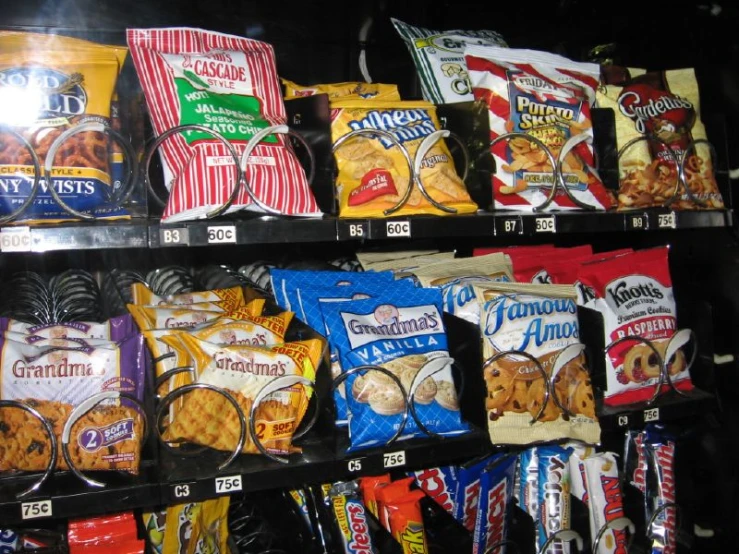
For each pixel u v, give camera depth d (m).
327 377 1.14
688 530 1.62
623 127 1.45
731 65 1.50
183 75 1.14
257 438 1.06
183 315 1.25
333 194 1.19
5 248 0.94
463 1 1.73
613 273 1.43
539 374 1.24
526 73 1.38
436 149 1.28
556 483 1.36
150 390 1.04
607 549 1.37
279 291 1.30
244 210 1.14
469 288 1.32
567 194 1.31
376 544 1.28
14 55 1.02
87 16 1.43
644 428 1.54
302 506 1.30
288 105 1.28
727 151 1.50
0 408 1.00
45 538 1.13
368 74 1.70
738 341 1.52
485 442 1.20
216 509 1.27
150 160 1.12
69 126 1.03
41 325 1.12
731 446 1.54
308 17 1.61
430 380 1.19
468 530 1.34
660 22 1.65
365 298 1.26
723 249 1.53
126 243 1.00
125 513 1.12
